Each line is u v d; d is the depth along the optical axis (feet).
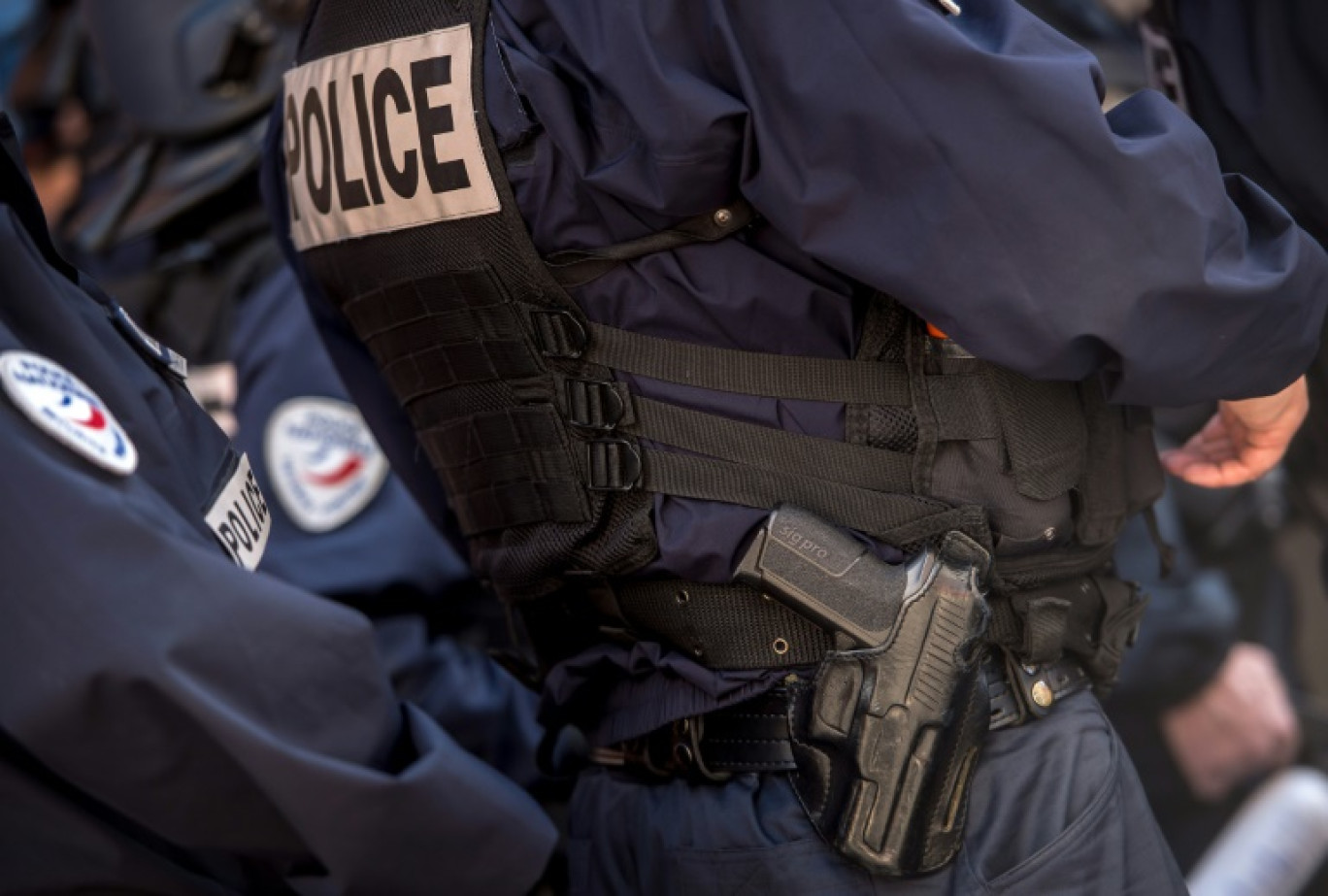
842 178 4.83
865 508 5.20
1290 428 6.23
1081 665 5.67
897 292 4.87
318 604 4.66
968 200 4.71
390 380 5.87
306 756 4.46
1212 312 4.92
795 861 5.26
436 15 5.27
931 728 5.10
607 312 5.24
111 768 4.37
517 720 7.42
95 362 4.60
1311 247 5.14
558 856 6.28
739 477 5.19
